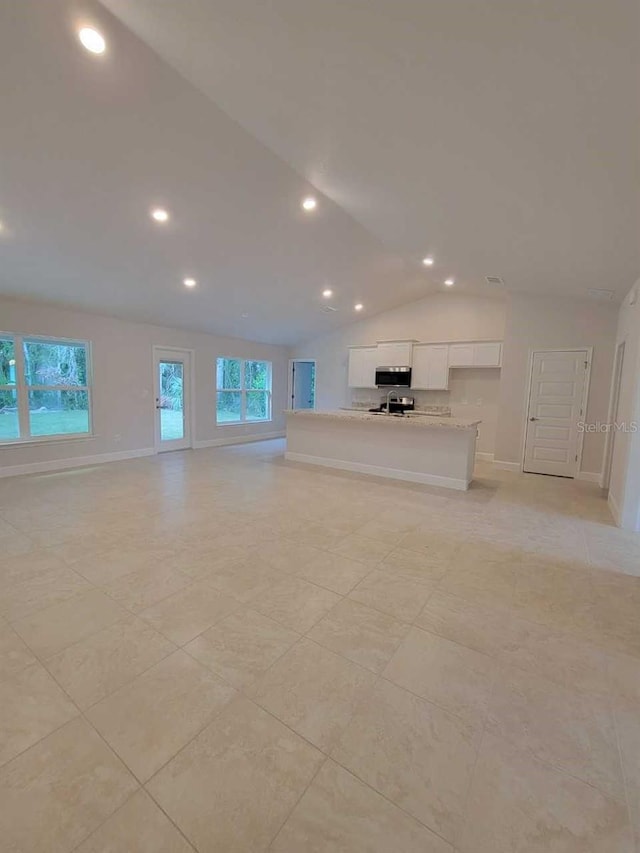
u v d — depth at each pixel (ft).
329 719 5.01
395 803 4.02
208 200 11.53
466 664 6.04
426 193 9.53
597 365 17.71
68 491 14.65
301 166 9.54
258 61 6.16
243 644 6.36
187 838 3.67
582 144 6.32
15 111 7.86
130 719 4.93
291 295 20.18
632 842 3.70
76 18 6.22
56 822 3.77
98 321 19.13
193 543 10.14
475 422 16.01
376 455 18.07
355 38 5.17
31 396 17.33
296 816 3.88
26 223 11.40
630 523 11.82
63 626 6.72
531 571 9.07
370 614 7.26
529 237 11.08
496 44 4.76
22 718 4.91
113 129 8.61
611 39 4.30
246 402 27.84
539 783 4.26
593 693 5.53
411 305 24.38
